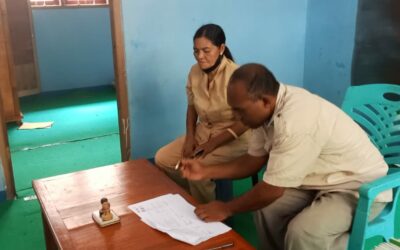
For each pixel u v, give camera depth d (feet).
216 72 6.82
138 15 8.63
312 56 10.87
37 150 11.30
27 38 16.31
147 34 8.82
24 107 15.44
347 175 5.02
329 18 10.14
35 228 7.54
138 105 9.18
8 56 12.65
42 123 13.56
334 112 4.81
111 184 5.47
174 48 9.20
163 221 4.40
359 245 4.47
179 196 5.02
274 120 4.50
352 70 9.77
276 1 10.19
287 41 10.73
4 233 7.38
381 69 9.05
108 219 4.42
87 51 17.88
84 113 14.66
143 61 8.95
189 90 7.52
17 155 10.94
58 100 16.37
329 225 4.69
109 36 18.22
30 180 9.48
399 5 8.41
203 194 6.90
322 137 4.62
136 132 9.34
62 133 12.63
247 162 5.42
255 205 4.55
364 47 9.35
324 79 10.66
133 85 9.00
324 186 5.12
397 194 4.84
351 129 4.90
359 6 9.29
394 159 5.81
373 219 4.75
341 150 4.85
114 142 11.84
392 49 8.72
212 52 6.57
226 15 9.66
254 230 7.36
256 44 10.30
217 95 6.90
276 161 4.46
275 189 4.48
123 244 4.02
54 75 17.46
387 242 4.69
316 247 4.69
